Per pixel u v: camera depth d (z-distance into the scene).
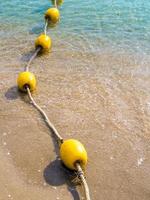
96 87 3.10
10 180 2.23
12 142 2.52
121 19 4.26
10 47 3.68
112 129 2.66
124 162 2.38
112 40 3.82
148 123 2.71
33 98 2.96
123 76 3.24
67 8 4.57
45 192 2.16
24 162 2.36
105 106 2.88
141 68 3.35
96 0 4.81
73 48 3.67
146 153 2.46
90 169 2.33
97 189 2.19
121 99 2.95
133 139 2.57
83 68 3.36
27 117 2.75
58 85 3.12
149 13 4.40
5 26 4.10
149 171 2.32
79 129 2.65
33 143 2.51
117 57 3.52
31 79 2.97
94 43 3.77
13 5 4.65
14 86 3.09
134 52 3.60
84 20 4.25
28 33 3.96
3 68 3.34
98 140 2.56
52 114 2.79
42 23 4.20
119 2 4.73
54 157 2.40
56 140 2.55
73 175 2.28
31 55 3.56
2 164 2.34
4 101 2.92
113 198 2.14
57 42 3.78
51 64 3.42
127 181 2.25
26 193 2.15
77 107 2.87
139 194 2.17
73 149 2.20
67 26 4.12
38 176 2.26
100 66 3.38
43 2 4.77
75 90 3.06
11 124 2.68
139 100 2.94
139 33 3.95
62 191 2.17
